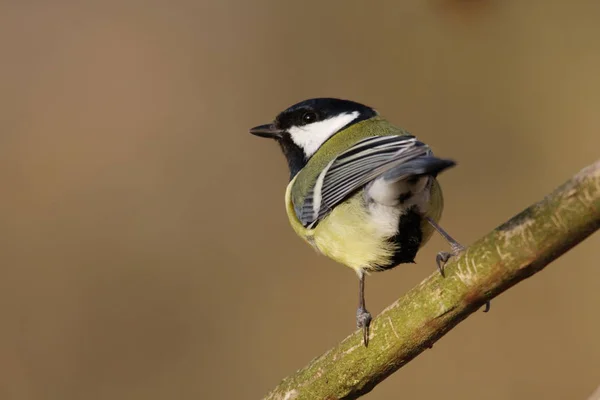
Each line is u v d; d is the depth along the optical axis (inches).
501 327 401.7
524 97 478.3
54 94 492.7
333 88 499.5
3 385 396.5
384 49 506.3
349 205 259.9
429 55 498.9
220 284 429.1
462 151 471.2
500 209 447.2
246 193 462.6
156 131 483.2
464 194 454.9
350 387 217.5
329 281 428.1
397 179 230.2
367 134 303.4
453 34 499.8
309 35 517.7
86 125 482.0
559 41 487.2
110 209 450.9
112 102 491.2
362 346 213.3
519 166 460.8
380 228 256.4
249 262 437.1
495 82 484.7
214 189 463.2
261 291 427.8
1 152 465.7
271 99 498.3
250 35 520.7
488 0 498.6
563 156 457.1
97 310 416.2
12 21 524.7
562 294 403.2
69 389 396.8
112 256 432.5
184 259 436.5
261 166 471.8
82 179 460.8
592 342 388.8
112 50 510.9
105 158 471.5
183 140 480.7
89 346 407.8
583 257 408.8
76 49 514.3
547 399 381.7
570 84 474.6
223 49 515.5
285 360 407.2
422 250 435.2
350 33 512.4
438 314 199.5
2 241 434.0
